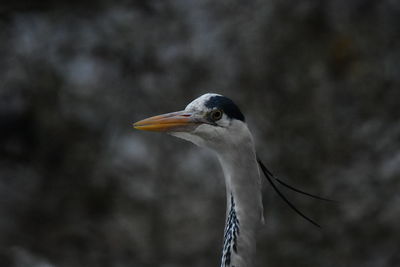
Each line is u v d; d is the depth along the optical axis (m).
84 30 15.03
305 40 14.57
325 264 11.64
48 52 14.56
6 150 13.48
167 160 13.06
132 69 14.49
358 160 12.90
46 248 12.05
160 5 15.44
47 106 13.88
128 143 13.48
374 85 13.95
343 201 12.30
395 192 12.26
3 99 13.71
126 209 12.69
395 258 11.45
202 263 11.78
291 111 13.53
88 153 13.46
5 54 14.43
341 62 14.35
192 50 14.55
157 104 13.98
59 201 12.91
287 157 12.88
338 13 14.94
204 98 5.58
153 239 12.20
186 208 12.45
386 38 14.63
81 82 14.21
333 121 13.38
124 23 15.15
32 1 15.30
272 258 11.73
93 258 12.04
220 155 5.58
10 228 12.07
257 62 14.23
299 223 12.13
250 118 13.41
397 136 13.10
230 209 5.56
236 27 14.80
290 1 14.98
